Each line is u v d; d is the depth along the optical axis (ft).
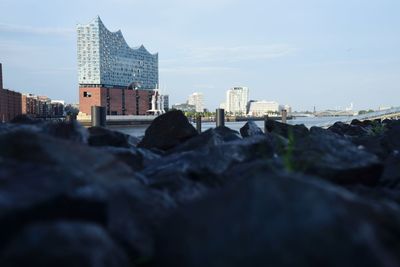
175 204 15.40
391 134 33.40
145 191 14.61
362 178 19.04
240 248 9.73
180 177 18.79
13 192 10.57
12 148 13.92
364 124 102.78
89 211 11.03
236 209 10.53
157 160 24.93
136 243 11.50
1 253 9.34
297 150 20.27
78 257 8.97
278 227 9.70
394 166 22.58
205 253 10.08
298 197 10.13
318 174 18.56
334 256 8.99
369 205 10.25
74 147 15.07
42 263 8.80
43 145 14.17
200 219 10.93
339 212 9.58
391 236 9.77
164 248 11.09
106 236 10.10
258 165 18.98
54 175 11.69
